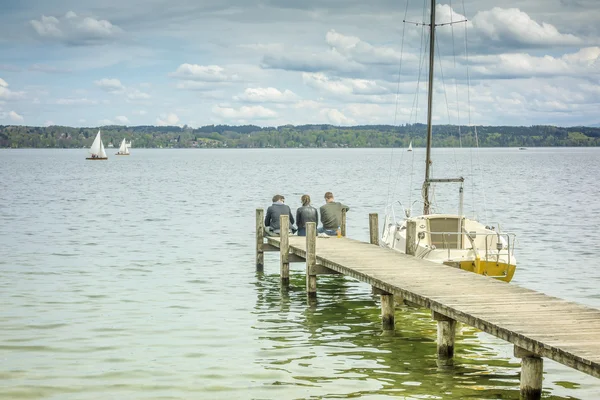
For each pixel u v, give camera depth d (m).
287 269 21.12
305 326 16.03
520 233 32.78
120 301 18.31
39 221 38.06
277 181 83.12
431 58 27.67
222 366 12.91
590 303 18.30
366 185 75.06
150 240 30.55
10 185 73.88
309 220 23.89
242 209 46.12
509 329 11.09
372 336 15.18
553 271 22.77
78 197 56.62
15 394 11.39
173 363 13.06
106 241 30.09
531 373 10.83
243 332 15.38
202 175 100.75
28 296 18.77
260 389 11.67
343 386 11.81
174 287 20.36
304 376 12.35
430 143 27.30
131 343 14.38
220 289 20.28
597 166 135.38
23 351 13.73
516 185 73.81
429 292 14.11
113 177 94.50
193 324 16.02
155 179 88.88
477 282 15.30
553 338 10.55
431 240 22.27
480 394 11.41
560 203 50.53
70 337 14.77
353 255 19.47
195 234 32.78
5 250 27.17
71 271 22.69
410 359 13.41
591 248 27.81
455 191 68.12
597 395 11.38
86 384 11.89
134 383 11.96
